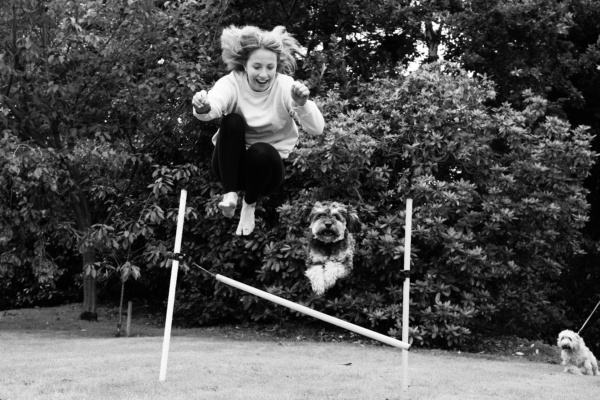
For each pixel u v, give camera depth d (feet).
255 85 12.62
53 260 40.06
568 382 25.25
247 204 13.47
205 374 22.45
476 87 36.70
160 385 20.03
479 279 34.22
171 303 20.43
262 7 42.80
